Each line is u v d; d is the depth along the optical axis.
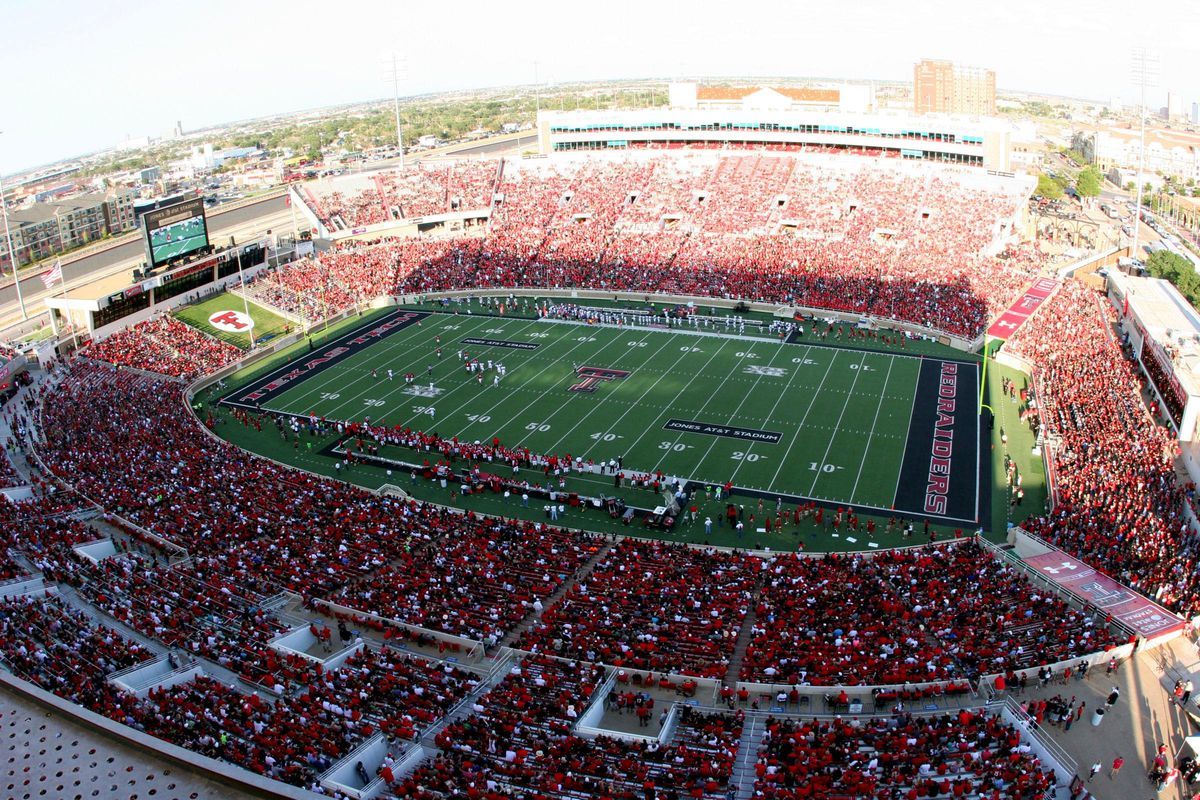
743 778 26.08
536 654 32.81
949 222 89.69
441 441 56.50
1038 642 31.80
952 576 37.50
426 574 39.34
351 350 75.56
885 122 103.12
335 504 46.97
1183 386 49.28
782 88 112.88
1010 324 68.62
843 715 29.00
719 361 69.81
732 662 32.62
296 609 37.19
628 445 55.81
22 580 36.91
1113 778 26.12
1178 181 172.50
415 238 101.69
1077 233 110.00
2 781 24.58
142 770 24.92
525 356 72.38
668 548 42.38
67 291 90.31
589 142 118.69
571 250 94.56
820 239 90.81
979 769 25.42
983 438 55.00
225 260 86.62
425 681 31.34
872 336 74.00
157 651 32.56
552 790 25.08
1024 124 179.50
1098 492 43.22
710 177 104.31
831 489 49.59
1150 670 30.97
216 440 57.78
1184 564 36.06
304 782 24.97
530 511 48.50
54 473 50.75
